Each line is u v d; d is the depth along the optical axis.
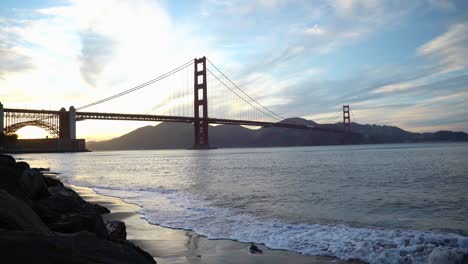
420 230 9.01
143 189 19.23
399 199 14.56
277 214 11.36
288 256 6.93
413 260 6.44
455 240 7.40
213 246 7.70
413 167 32.44
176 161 59.53
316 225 9.45
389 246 7.28
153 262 5.85
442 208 12.37
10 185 8.30
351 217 10.84
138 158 79.75
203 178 25.92
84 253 2.98
